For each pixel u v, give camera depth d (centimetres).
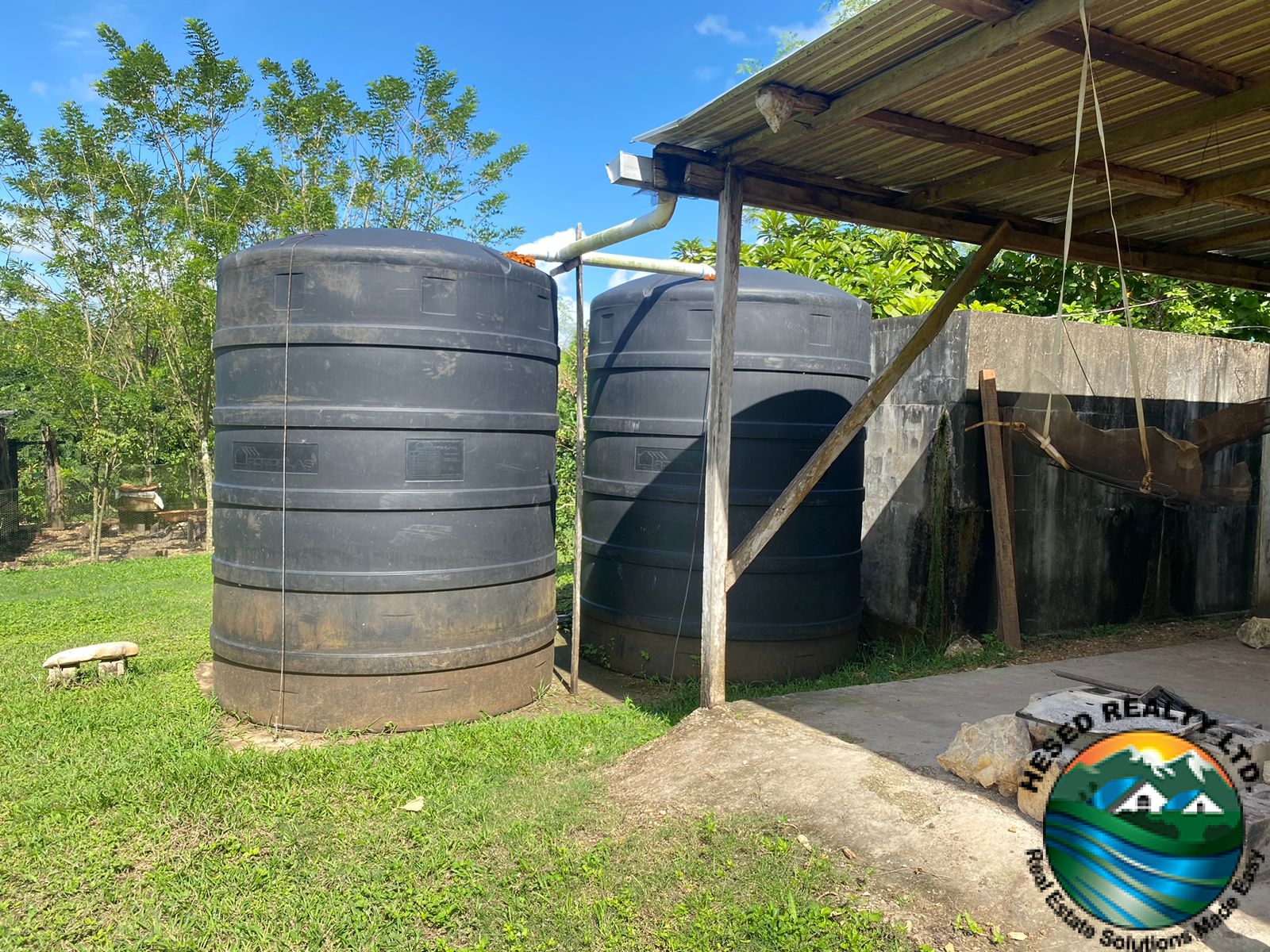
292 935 312
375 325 516
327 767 459
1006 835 341
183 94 1387
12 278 1484
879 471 783
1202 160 491
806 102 411
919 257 1097
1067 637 747
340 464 520
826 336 654
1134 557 809
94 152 1413
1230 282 702
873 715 501
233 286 545
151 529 1677
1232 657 655
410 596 531
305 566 525
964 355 704
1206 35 349
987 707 517
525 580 582
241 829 395
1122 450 570
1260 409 603
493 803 416
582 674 684
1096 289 1116
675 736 491
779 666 648
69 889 342
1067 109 431
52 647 730
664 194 499
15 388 1939
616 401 686
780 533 645
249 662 543
